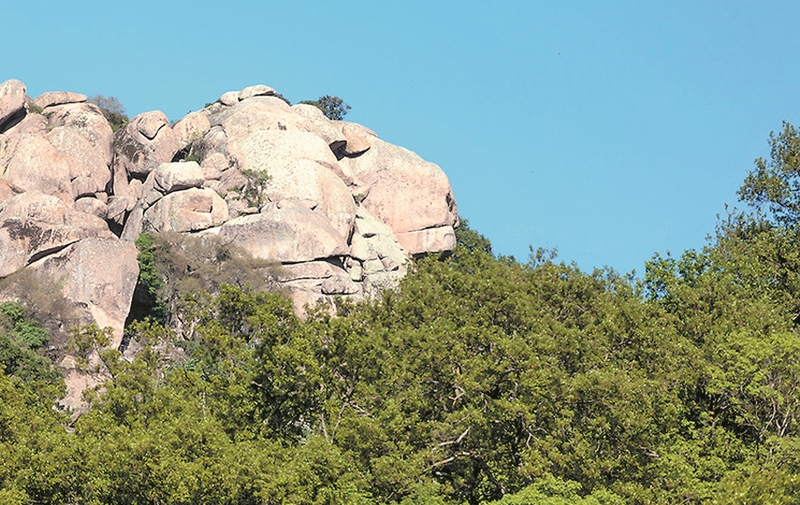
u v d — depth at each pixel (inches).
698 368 3479.3
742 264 4315.9
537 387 3302.2
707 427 3326.8
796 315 4212.6
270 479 2888.8
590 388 3272.6
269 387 3309.5
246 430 3198.8
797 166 4874.5
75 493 2935.5
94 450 2869.1
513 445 3361.2
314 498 2965.1
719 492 2923.2
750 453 3211.1
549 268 3900.1
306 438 3540.8
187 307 3580.2
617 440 3307.1
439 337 3481.8
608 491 3115.2
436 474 3371.1
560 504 2962.6
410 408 3388.3
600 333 3599.9
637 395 3282.5
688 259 4382.4
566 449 3213.6
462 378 3383.4
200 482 2847.0
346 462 3019.2
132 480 2878.9
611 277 3981.3
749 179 4972.9
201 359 3432.6
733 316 3774.6
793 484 2851.9
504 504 3014.3
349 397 3383.4
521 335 3599.9
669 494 3129.9
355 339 3388.3
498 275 3914.9
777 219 4938.5
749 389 3289.9
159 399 3196.4
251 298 3501.5
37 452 2928.2
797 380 3319.4
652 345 3612.2
